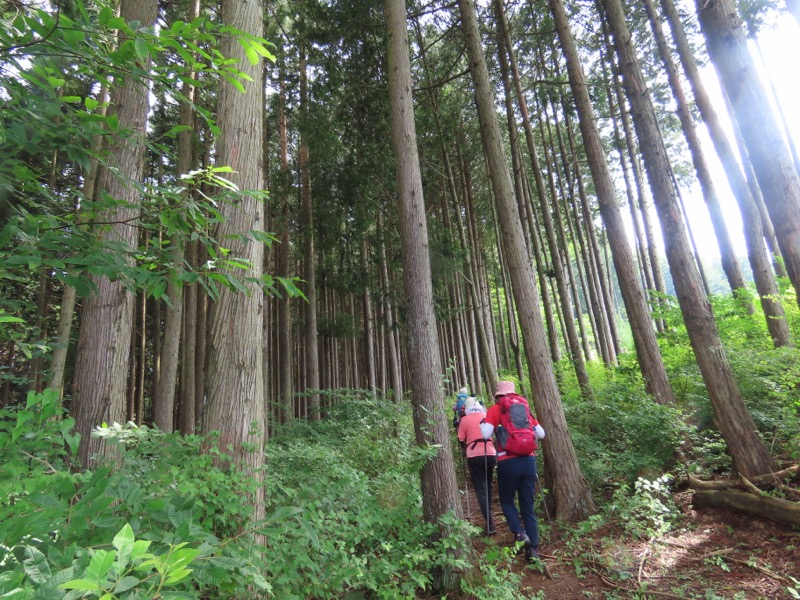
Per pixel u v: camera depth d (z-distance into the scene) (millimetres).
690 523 4344
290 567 2707
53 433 1722
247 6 3678
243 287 1997
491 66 13945
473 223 16250
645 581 3586
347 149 12867
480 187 17938
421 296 4609
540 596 3627
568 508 5211
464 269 13984
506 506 4523
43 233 1699
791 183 4031
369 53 11695
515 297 6188
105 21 1477
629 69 5730
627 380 8406
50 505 1182
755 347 7246
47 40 1514
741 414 4586
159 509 1389
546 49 14930
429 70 14469
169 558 925
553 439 5504
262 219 3438
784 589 3111
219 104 3510
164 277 1758
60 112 1647
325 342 21172
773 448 4906
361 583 3078
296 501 3451
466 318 15883
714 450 5543
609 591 3578
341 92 11984
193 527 1360
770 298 7254
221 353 3154
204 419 3160
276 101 14555
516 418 4656
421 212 4918
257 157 3510
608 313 16625
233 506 2520
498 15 10922
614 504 4684
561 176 19766
